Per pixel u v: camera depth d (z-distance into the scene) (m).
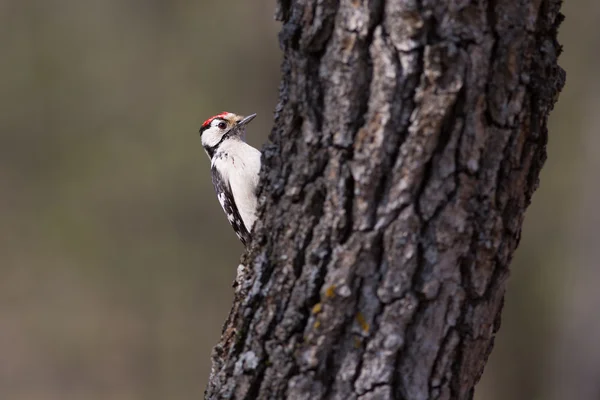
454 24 3.59
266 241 4.20
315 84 3.88
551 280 15.46
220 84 18.59
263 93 18.17
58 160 19.58
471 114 3.65
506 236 3.90
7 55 19.52
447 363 3.95
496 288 3.96
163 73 19.14
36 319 19.17
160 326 18.78
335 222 3.88
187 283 18.80
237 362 4.23
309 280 3.96
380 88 3.70
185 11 18.98
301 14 3.86
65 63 19.59
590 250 14.12
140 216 19.09
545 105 3.81
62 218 19.47
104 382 18.42
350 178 3.82
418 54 3.62
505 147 3.74
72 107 19.59
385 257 3.83
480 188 3.75
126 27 19.41
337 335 3.95
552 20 3.79
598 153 14.39
